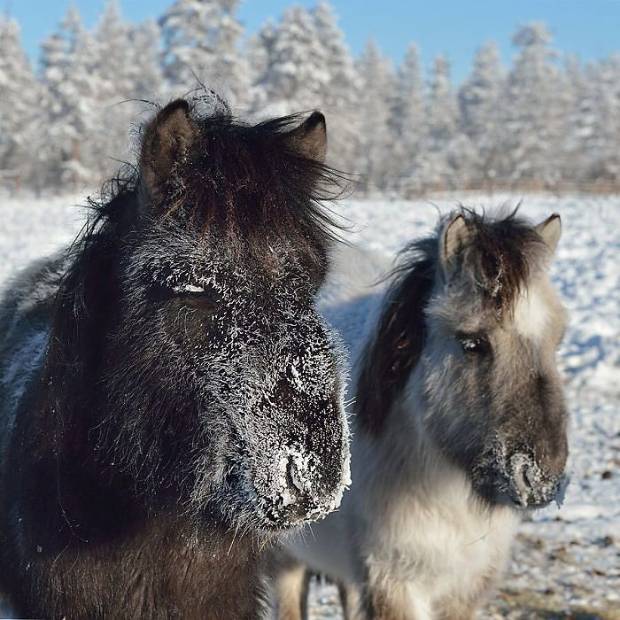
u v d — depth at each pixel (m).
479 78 70.50
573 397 9.75
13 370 3.32
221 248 2.32
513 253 3.56
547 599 5.23
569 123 65.38
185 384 2.35
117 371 2.50
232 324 2.30
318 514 2.23
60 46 46.81
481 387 3.54
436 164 54.06
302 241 2.43
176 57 38.94
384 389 3.95
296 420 2.23
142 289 2.41
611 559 5.77
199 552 2.66
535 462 3.41
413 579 3.99
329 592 5.74
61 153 47.28
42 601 2.77
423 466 3.83
